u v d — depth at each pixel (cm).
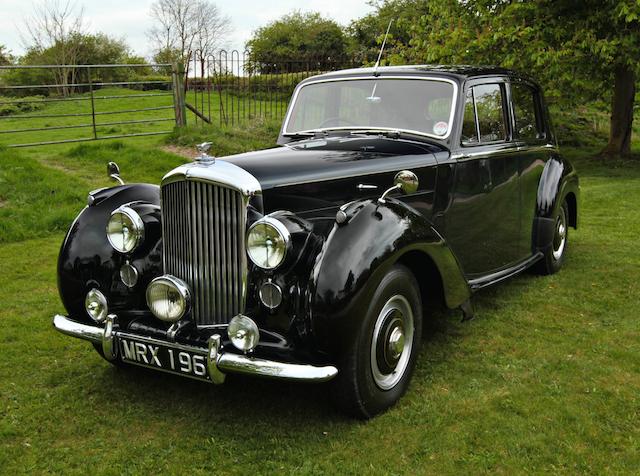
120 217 328
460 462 269
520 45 1156
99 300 319
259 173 304
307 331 280
